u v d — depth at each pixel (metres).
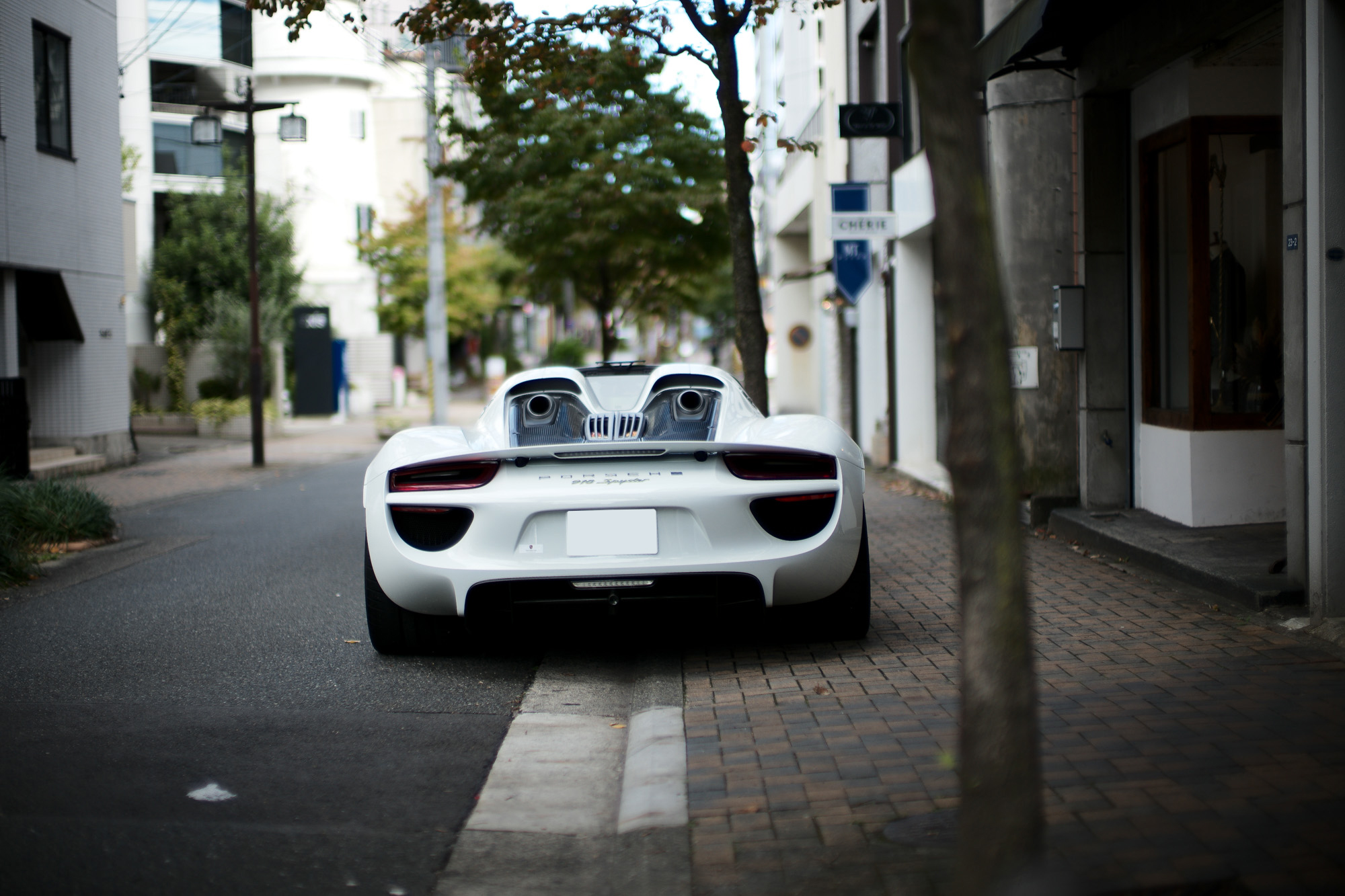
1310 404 4.90
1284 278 5.11
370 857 3.09
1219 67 6.96
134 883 2.90
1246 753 3.40
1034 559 7.05
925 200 12.57
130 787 3.59
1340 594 4.80
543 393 5.62
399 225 36.22
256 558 8.34
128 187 24.70
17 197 13.84
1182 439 7.25
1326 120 4.72
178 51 28.41
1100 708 3.91
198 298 25.67
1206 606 5.46
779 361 28.61
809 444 4.84
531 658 5.31
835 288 18.86
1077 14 6.82
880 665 4.74
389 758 3.92
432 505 4.79
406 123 41.41
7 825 3.27
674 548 4.68
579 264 20.98
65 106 15.15
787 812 3.21
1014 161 8.23
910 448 14.18
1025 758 2.37
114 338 16.42
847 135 12.26
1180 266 7.40
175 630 5.93
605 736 4.19
